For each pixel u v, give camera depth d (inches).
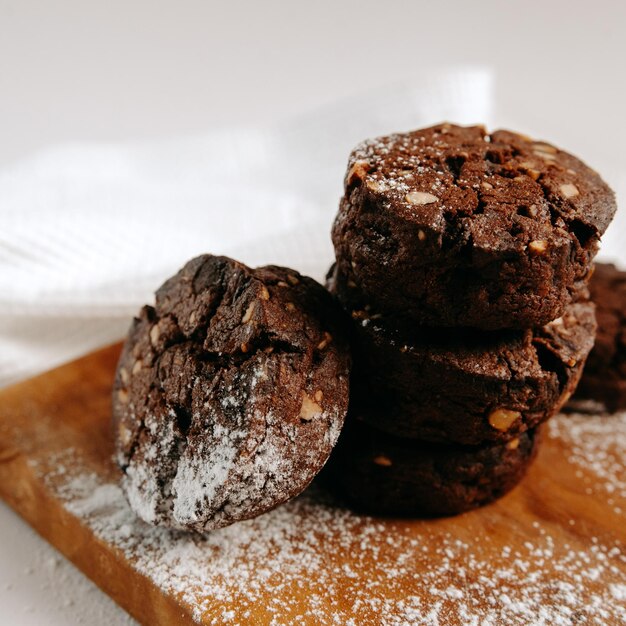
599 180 10.1
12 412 12.1
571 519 10.8
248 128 17.7
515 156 10.3
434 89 16.0
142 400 10.2
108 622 10.2
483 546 10.4
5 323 13.5
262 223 15.2
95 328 14.0
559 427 12.4
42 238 14.0
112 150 17.8
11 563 10.8
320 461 9.6
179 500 9.6
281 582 9.7
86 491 10.9
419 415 10.1
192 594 9.5
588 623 9.5
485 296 9.3
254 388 9.4
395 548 10.3
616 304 12.7
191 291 10.3
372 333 9.9
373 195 9.4
